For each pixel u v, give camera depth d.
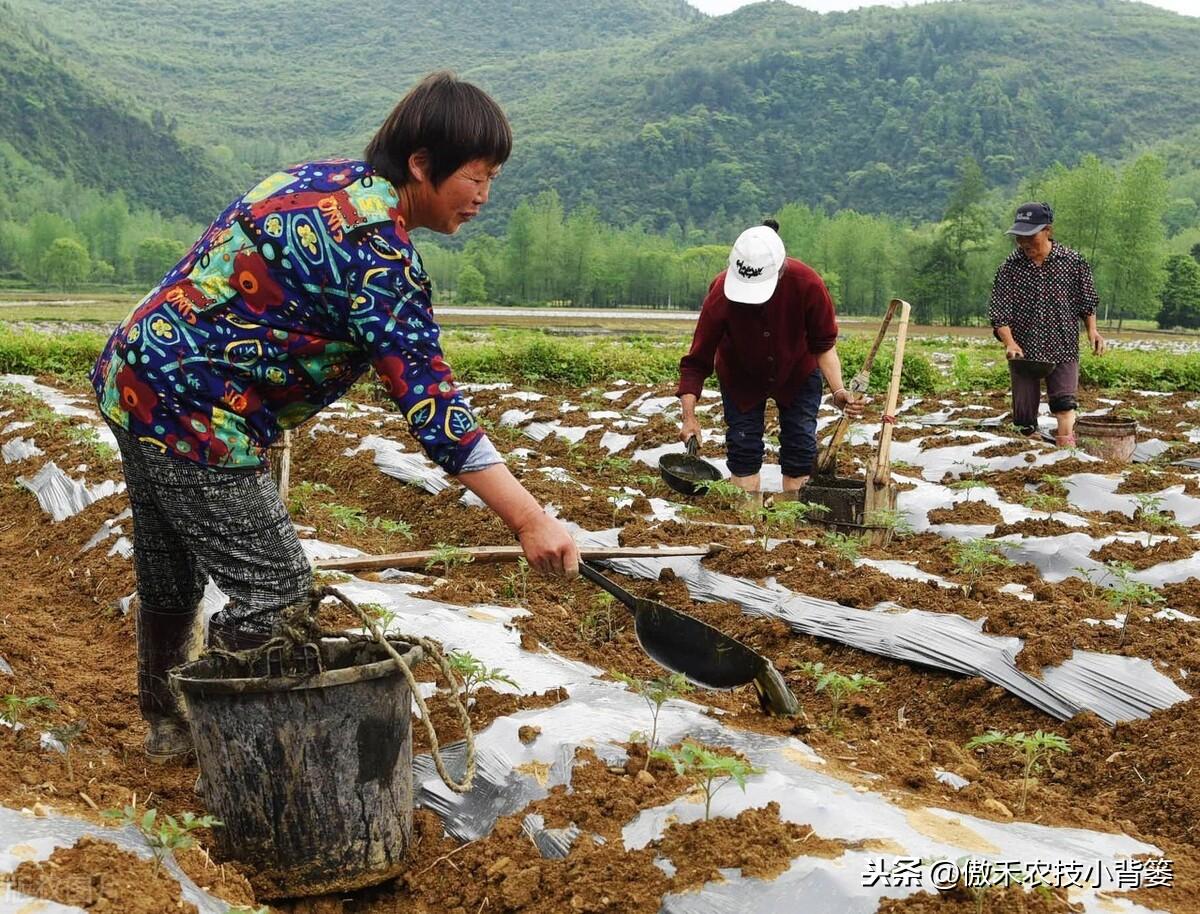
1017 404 10.53
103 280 130.88
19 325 40.75
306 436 10.67
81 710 4.29
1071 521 7.35
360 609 3.18
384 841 3.20
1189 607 5.85
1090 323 10.31
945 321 84.50
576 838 3.25
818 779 3.45
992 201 169.25
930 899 2.80
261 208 3.07
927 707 4.73
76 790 3.30
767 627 5.42
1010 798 3.62
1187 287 77.00
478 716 4.02
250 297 3.08
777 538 6.47
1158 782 3.82
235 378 3.13
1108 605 5.34
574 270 105.81
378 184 3.11
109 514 7.29
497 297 108.25
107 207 140.00
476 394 14.68
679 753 3.55
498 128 3.18
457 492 8.16
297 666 3.22
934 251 83.19
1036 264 10.21
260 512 3.25
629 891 2.99
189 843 2.76
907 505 8.02
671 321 61.69
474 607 5.32
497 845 3.33
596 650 5.07
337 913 3.15
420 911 3.19
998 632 4.83
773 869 2.94
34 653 4.85
